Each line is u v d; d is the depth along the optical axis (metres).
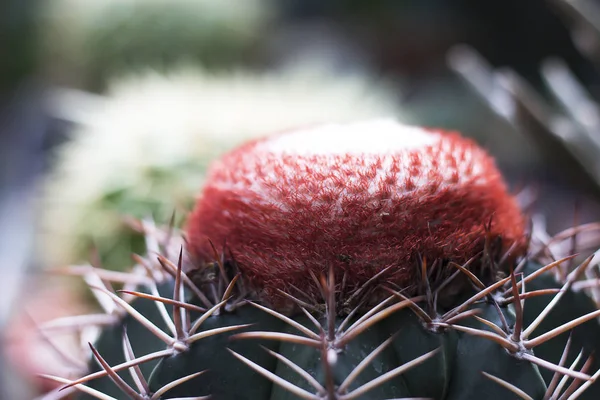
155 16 0.72
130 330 0.20
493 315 0.18
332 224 0.18
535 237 0.22
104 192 0.40
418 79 1.11
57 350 0.24
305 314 0.18
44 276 0.48
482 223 0.19
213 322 0.18
